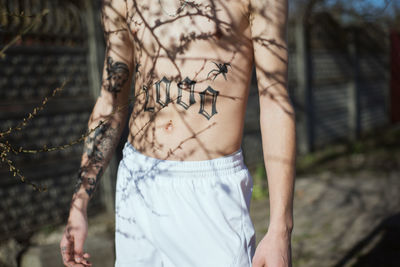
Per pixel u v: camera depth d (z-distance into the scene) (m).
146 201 1.20
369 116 9.36
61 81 4.14
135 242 1.24
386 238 3.62
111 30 1.35
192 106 1.17
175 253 1.17
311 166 6.50
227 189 1.15
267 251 1.00
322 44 7.61
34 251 2.98
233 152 1.20
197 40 1.15
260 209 4.56
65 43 4.19
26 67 3.82
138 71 1.28
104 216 4.32
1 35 3.43
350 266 3.11
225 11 1.13
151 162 1.21
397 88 9.76
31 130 3.85
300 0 6.84
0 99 3.64
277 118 1.07
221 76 1.15
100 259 2.77
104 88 1.38
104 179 4.47
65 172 4.14
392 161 6.67
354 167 6.40
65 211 4.14
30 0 3.72
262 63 1.10
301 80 7.02
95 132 1.36
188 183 1.15
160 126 1.21
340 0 6.54
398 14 7.50
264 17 1.09
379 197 4.89
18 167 3.75
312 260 3.24
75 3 4.46
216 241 1.13
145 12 1.23
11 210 3.71
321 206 4.66
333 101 8.04
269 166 1.06
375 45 9.32
